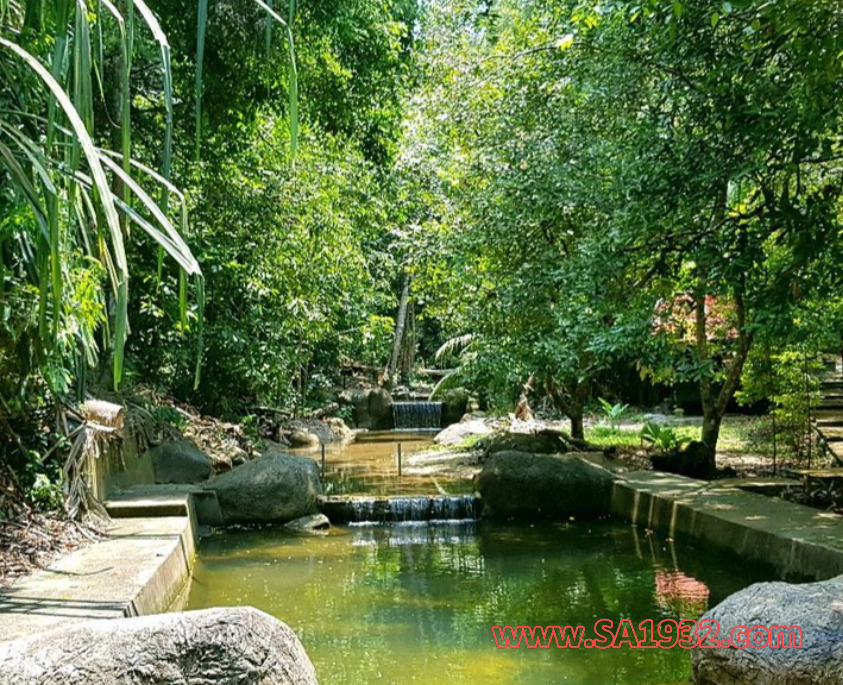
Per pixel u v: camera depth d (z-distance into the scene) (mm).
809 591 2982
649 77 6965
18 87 3514
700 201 6113
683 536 6668
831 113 5293
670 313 7902
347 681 4055
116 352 2529
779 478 8109
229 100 9055
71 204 2953
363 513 8328
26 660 2354
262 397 13055
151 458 8875
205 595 5664
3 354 4734
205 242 10477
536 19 8523
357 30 9523
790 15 4707
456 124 9594
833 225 5723
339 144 13461
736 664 2869
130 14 2775
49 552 5070
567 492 8336
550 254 9094
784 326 6203
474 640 4656
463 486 9570
